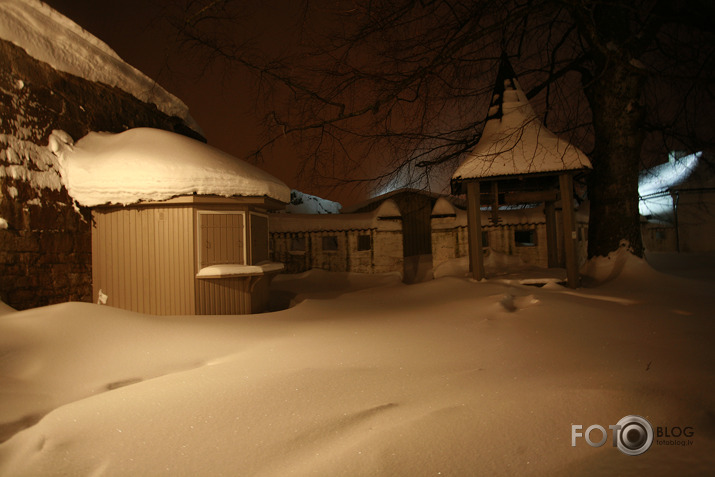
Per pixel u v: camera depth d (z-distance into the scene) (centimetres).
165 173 797
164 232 831
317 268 1809
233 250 880
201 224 843
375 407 345
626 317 661
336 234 1817
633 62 1033
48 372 464
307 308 871
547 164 999
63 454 302
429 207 2100
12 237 679
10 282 674
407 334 605
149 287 830
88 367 484
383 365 466
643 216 2528
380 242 1798
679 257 2109
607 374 389
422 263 1934
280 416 340
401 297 1041
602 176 1134
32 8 723
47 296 738
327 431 312
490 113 1125
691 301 796
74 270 796
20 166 698
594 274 1117
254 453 290
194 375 440
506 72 1137
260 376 431
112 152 822
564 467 235
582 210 1912
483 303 766
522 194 1250
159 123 1120
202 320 710
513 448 261
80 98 840
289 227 1833
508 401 329
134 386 411
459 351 511
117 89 943
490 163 1010
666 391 329
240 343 581
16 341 506
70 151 801
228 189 843
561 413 302
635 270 1039
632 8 717
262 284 1001
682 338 527
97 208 838
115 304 833
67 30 795
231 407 359
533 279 1084
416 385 395
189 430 325
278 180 1034
